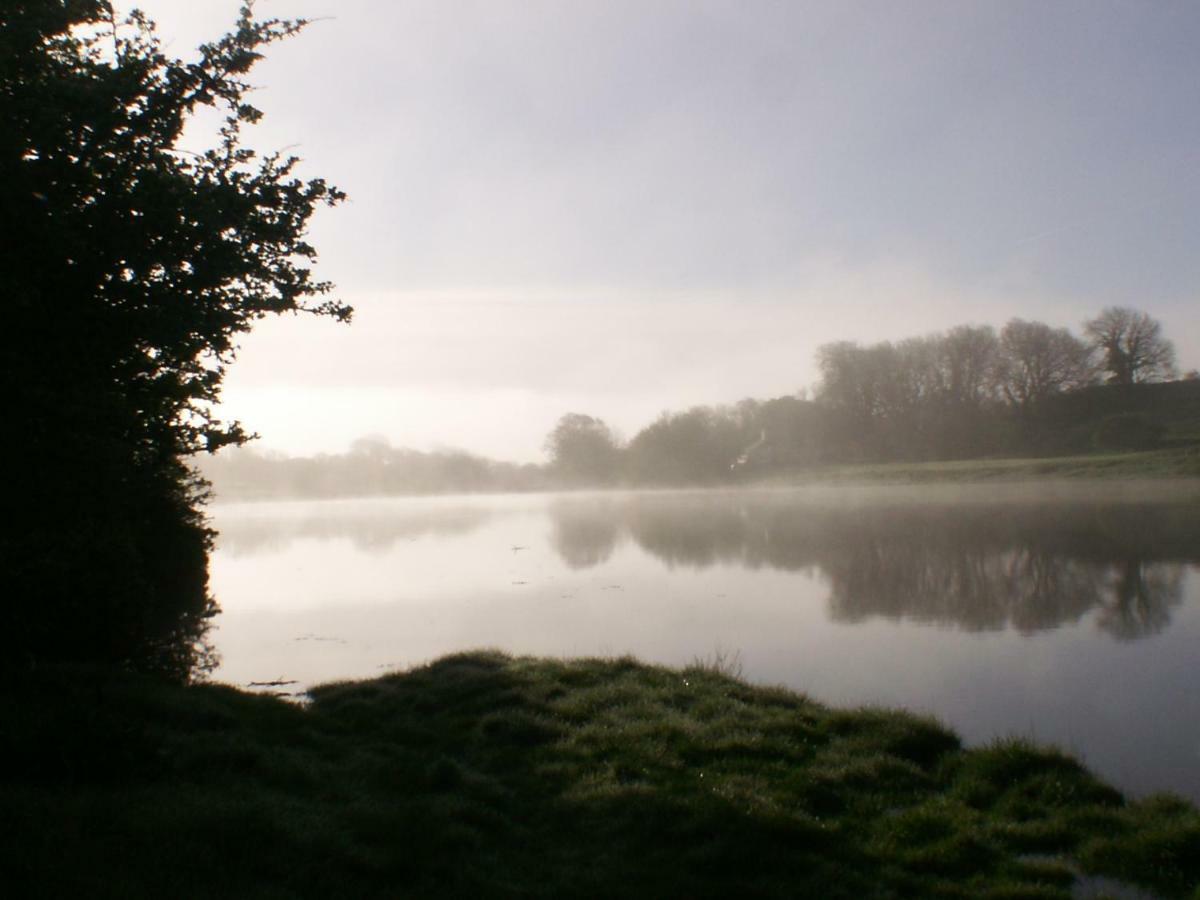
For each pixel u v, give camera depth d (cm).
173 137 962
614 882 626
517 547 4347
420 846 652
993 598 2278
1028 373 9481
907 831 723
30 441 849
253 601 2600
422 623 2158
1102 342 9500
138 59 959
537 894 603
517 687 1220
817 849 695
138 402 930
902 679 1436
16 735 736
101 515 1241
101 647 1326
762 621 2070
